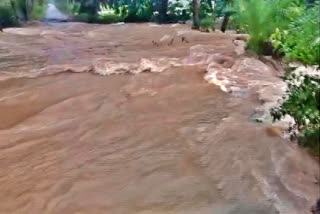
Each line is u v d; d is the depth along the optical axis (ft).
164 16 41.78
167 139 12.25
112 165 10.77
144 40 27.99
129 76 19.03
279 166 10.40
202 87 17.10
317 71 13.60
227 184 9.77
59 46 25.94
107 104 15.26
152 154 11.34
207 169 10.50
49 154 11.39
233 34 29.25
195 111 14.43
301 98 10.85
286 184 9.64
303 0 21.22
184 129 12.91
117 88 17.24
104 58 21.93
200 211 8.80
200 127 13.01
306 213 8.57
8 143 12.04
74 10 43.70
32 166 10.75
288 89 12.30
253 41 21.68
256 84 16.66
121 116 14.10
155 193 9.49
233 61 20.38
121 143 12.04
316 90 10.65
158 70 19.79
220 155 11.15
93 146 11.87
